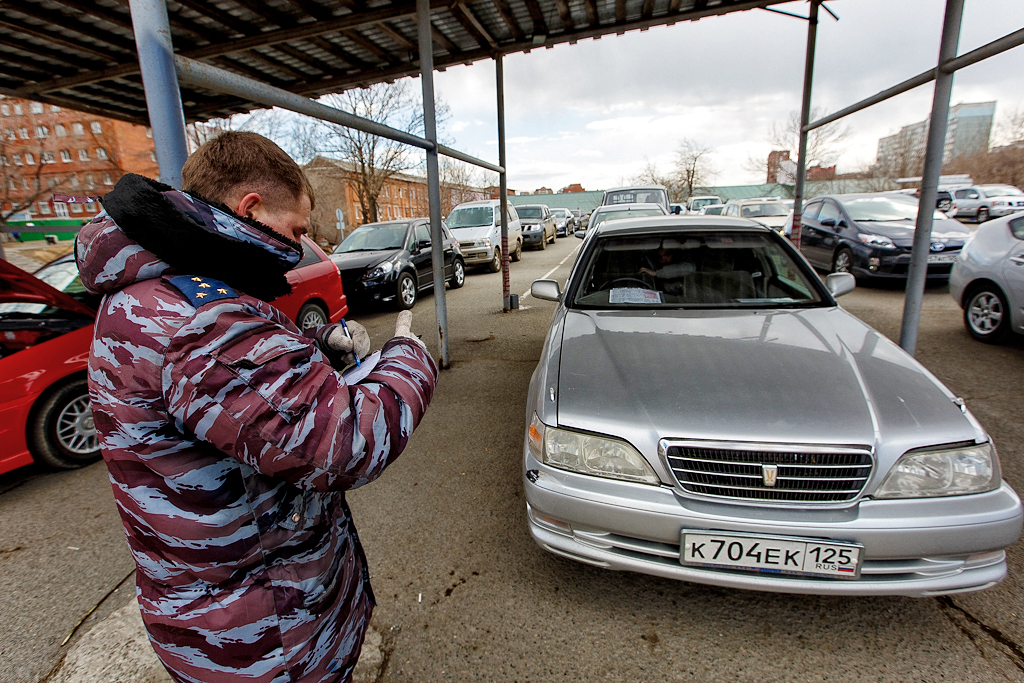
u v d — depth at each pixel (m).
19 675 1.79
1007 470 2.68
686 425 1.69
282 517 0.88
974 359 4.42
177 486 0.79
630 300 2.85
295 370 0.77
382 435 0.82
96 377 0.79
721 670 1.65
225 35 4.65
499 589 2.03
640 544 1.70
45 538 2.56
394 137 3.42
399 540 2.36
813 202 9.25
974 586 1.58
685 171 44.62
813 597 1.94
